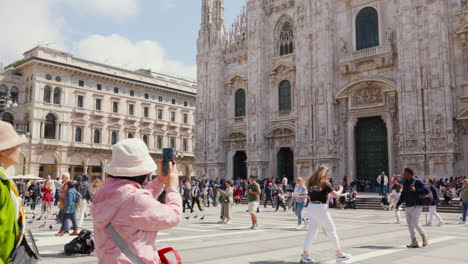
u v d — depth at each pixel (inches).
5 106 1371.8
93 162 2583.7
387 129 1485.0
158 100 2967.5
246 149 1859.0
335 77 1632.6
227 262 387.2
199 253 436.8
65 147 2439.7
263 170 1798.7
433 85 1354.6
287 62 1800.0
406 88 1408.7
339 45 1640.0
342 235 598.2
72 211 603.5
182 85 3154.5
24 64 2394.2
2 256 130.4
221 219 804.0
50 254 447.2
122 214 131.6
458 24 1357.0
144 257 130.7
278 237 574.9
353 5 1625.2
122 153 141.7
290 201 1153.4
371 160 1568.7
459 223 780.0
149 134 2871.6
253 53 1872.5
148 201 133.8
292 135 1745.8
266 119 1838.1
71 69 2471.7
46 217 903.7
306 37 1694.1
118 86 2738.7
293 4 1813.5
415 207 482.3
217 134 1984.5
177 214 139.6
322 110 1612.9
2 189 131.0
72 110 2487.7
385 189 1245.7
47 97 2406.5
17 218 141.2
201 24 2138.3
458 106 1332.4
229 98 2016.5
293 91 1766.7
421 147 1353.3
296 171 1712.6
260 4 1883.6
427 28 1385.3
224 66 2052.2
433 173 1325.0
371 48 1531.7
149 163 146.2
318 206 390.6
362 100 1563.7
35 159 2308.1
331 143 1574.8
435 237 573.0
